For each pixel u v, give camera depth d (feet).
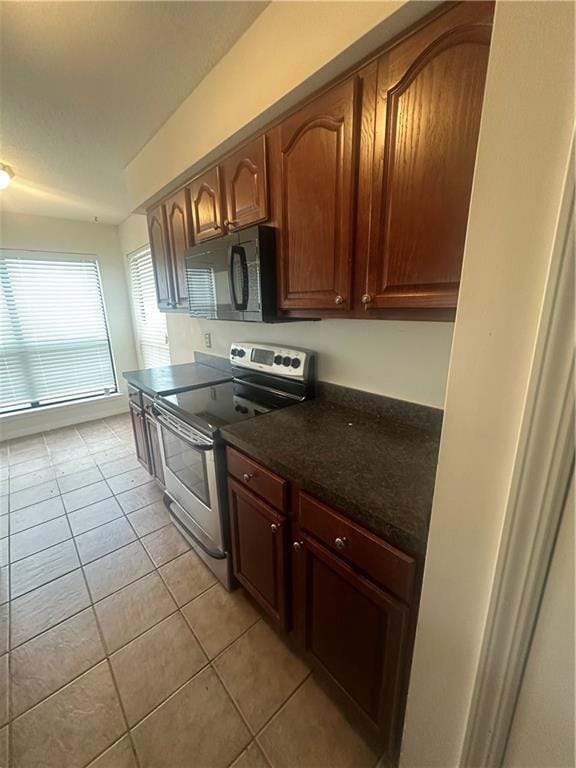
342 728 3.72
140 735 3.68
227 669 4.33
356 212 3.43
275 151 4.22
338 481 3.18
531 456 1.65
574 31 1.25
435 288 2.96
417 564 2.55
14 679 4.24
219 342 8.67
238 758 3.50
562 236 1.38
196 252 5.93
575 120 1.29
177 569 5.99
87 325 12.98
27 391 12.07
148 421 7.55
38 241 11.39
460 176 2.62
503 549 1.86
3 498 8.28
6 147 6.43
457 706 2.39
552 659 1.86
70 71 4.51
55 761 3.49
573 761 1.92
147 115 5.69
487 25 2.31
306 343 5.90
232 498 4.75
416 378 4.44
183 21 3.80
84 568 6.05
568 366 1.47
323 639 3.70
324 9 3.11
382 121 3.02
